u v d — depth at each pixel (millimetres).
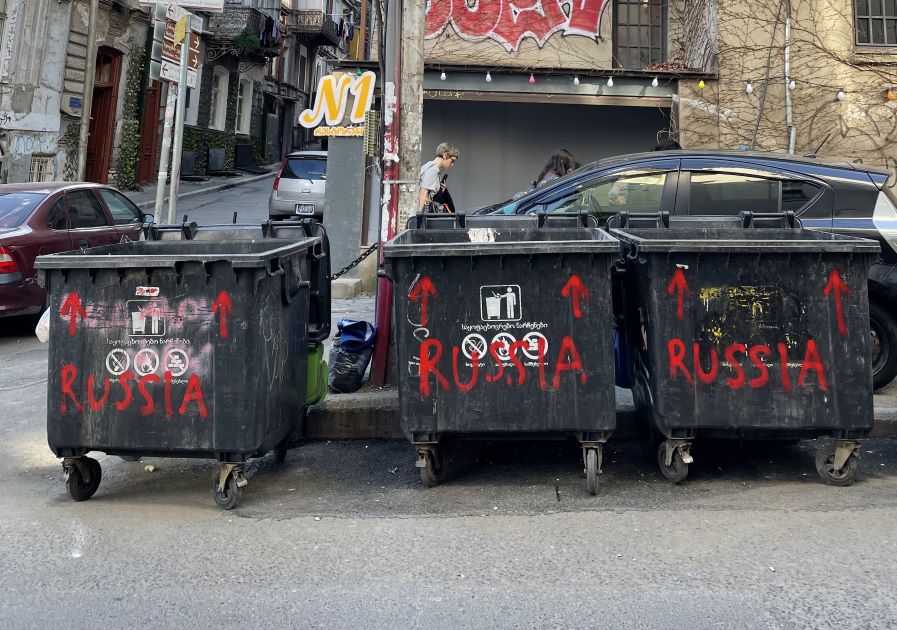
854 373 4352
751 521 4008
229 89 30109
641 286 4547
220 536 3959
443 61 11539
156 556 3721
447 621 3082
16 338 9055
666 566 3512
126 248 5102
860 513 4090
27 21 18000
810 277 4363
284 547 3812
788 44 11219
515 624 3045
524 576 3447
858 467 4754
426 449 4484
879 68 11328
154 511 4328
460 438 4559
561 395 4340
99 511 4332
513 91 11000
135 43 22328
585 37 12633
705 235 5129
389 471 4965
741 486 4566
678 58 12680
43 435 5715
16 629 3061
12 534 3996
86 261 4199
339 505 4391
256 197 23422
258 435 4242
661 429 4426
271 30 30438
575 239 5203
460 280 4367
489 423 4371
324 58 43406
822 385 4352
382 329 6047
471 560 3627
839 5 11281
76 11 19562
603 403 4324
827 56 11242
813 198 5898
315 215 15492
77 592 3363
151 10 22203
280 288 4523
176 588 3393
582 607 3164
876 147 11352
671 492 4477
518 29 12531
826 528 3898
